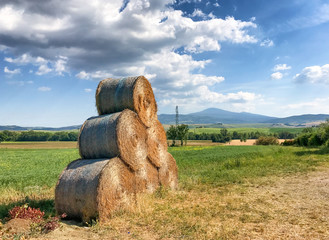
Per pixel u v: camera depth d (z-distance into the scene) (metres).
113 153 8.10
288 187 11.18
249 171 15.48
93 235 6.15
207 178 13.52
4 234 5.73
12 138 117.19
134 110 8.80
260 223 6.80
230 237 5.86
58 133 119.44
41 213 7.07
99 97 9.43
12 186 12.07
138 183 8.91
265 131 170.62
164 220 7.03
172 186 10.88
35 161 28.53
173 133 77.19
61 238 5.80
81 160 8.58
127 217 7.42
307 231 6.23
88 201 7.30
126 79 9.16
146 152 9.23
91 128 8.60
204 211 7.82
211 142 106.50
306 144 48.91
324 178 12.88
